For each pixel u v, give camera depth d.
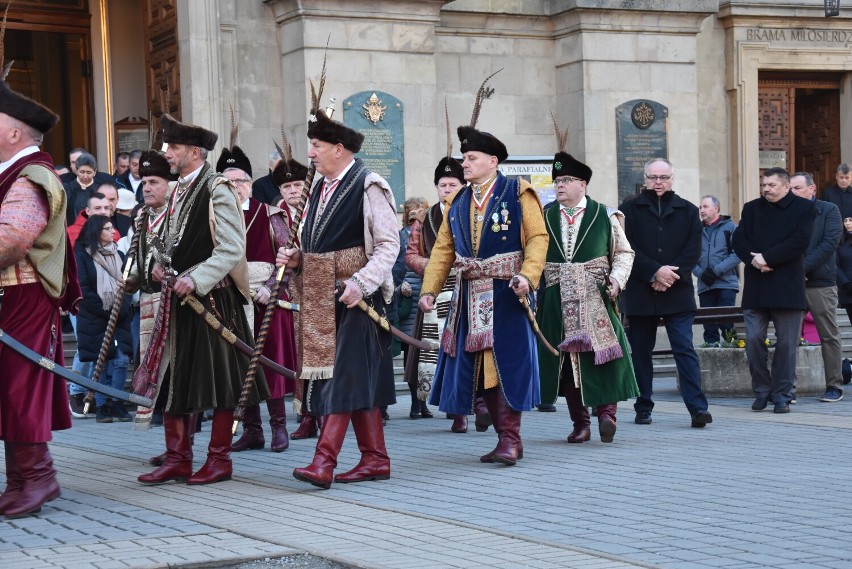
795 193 13.59
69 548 6.56
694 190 20.12
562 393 10.88
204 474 8.89
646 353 12.05
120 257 13.41
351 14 17.77
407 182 18.12
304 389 8.69
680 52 19.98
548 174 17.47
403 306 13.48
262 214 10.98
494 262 9.46
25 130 7.73
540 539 6.75
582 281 10.69
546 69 20.08
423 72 18.25
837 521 7.18
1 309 7.62
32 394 7.61
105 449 10.96
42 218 7.58
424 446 10.80
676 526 7.09
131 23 21.33
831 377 13.95
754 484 8.45
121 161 16.83
